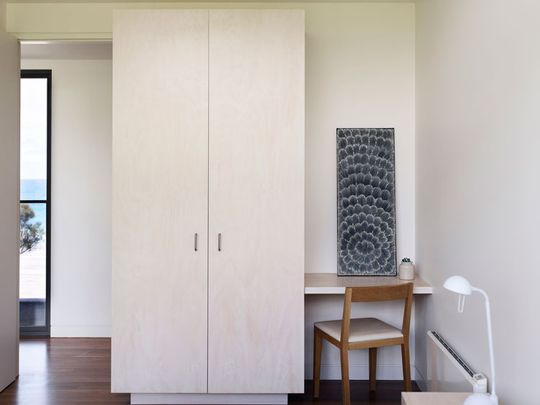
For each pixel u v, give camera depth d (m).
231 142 3.10
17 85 3.57
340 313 3.62
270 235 3.11
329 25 3.61
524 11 1.78
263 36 3.11
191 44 3.11
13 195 3.51
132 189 3.11
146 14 3.11
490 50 2.11
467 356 2.41
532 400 1.72
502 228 1.98
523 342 1.79
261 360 3.12
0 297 3.33
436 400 1.95
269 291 3.11
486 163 2.16
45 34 3.55
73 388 3.42
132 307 3.11
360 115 3.61
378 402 3.20
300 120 3.11
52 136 4.67
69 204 4.66
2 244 3.36
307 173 3.62
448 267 2.75
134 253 3.11
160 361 3.12
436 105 3.01
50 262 4.67
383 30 3.60
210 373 3.12
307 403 3.18
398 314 3.62
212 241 3.11
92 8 3.54
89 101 4.66
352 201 3.54
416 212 3.55
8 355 3.45
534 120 1.70
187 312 3.11
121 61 3.10
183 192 3.11
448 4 2.75
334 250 3.63
